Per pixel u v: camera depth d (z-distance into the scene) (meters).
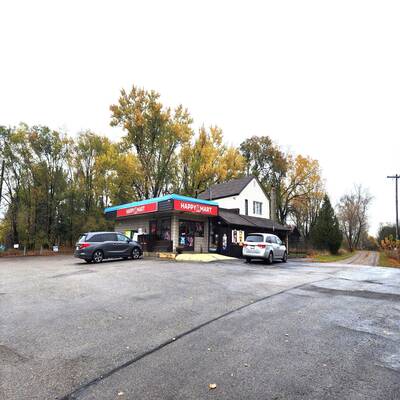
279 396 3.43
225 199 32.22
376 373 3.97
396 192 41.00
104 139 34.31
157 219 24.16
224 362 4.29
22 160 29.59
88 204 32.94
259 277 11.98
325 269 16.02
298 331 5.57
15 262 19.89
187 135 34.75
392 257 32.56
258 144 51.19
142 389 3.60
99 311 6.88
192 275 12.07
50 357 4.51
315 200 53.59
